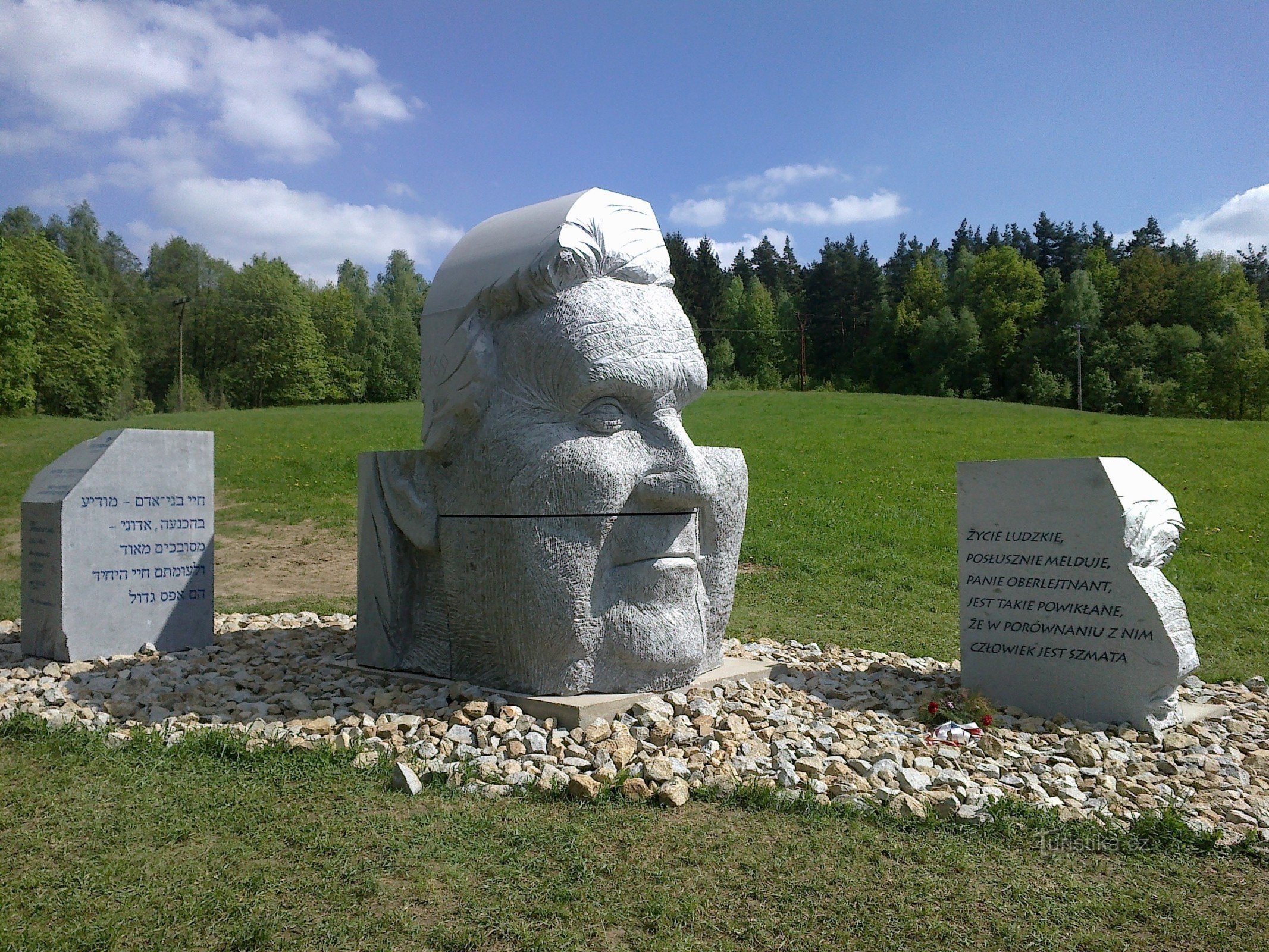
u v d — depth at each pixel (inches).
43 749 173.6
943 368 2456.9
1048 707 224.4
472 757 170.7
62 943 105.7
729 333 2755.9
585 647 199.0
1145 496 222.1
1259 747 203.9
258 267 2241.6
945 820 148.5
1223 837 148.1
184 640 278.8
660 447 207.6
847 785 159.8
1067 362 2349.9
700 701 202.5
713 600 235.0
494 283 204.8
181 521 279.9
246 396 2183.8
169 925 111.2
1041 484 225.9
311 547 513.3
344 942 108.0
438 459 216.8
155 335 2191.2
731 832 141.7
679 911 116.8
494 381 205.0
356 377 2381.9
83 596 259.0
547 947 108.0
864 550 478.6
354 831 137.8
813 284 2903.5
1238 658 304.7
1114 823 150.9
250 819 141.9
